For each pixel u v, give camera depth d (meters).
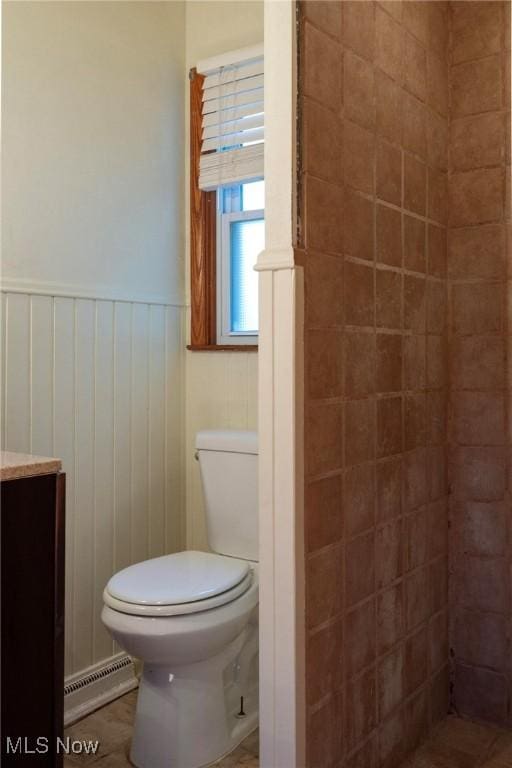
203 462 2.26
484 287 2.00
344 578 1.60
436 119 1.97
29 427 1.99
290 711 1.44
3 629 1.18
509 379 1.97
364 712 1.67
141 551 2.35
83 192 2.14
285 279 1.43
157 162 2.42
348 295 1.60
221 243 2.51
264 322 1.47
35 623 1.23
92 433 2.18
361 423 1.66
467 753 1.88
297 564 1.44
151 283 2.39
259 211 2.44
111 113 2.24
